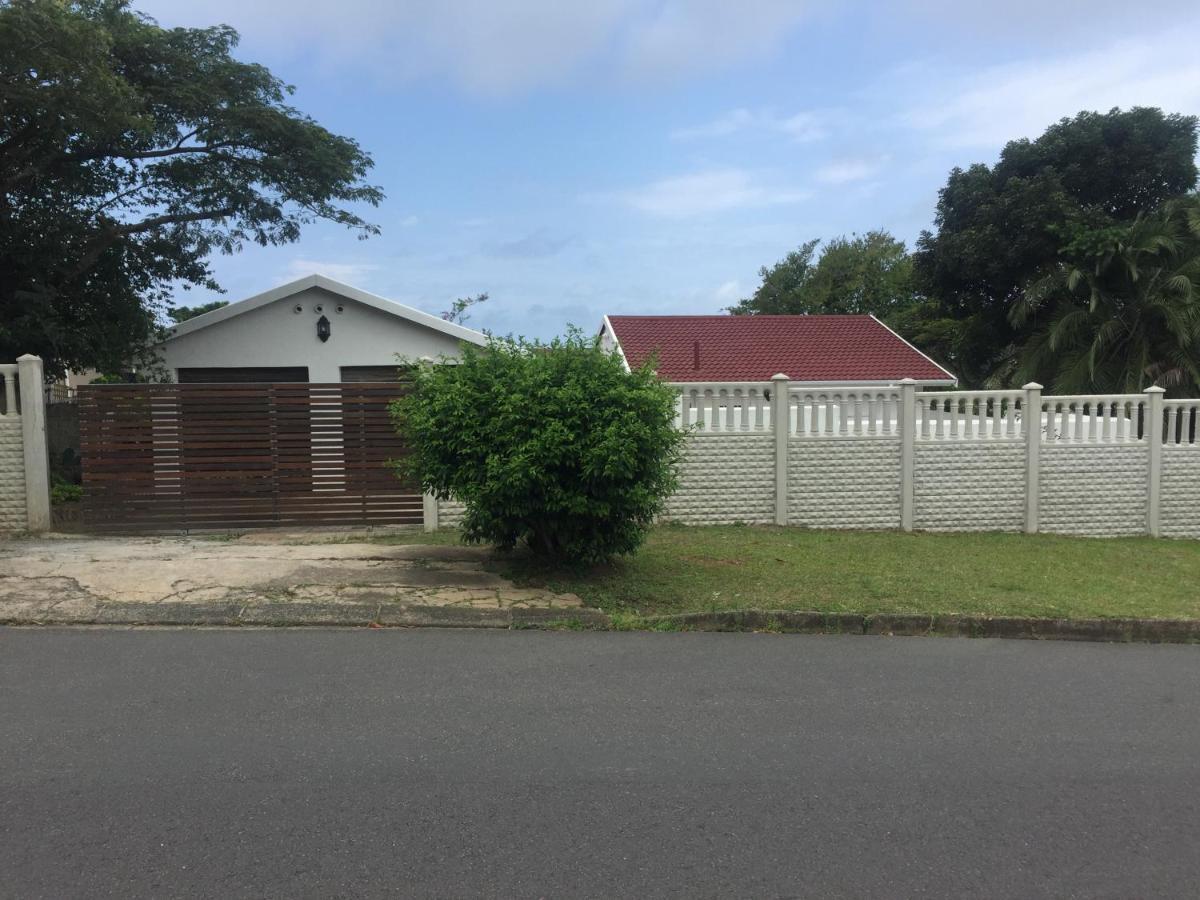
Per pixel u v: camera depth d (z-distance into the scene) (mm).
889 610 7406
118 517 10266
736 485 11586
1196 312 20297
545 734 4715
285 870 3314
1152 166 24172
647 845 3559
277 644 6316
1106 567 9727
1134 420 12141
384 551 9164
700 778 4203
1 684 5324
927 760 4492
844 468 11680
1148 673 6199
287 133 14758
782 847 3570
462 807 3842
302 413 10547
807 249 44875
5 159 12883
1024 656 6582
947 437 11812
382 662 5938
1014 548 10703
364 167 16172
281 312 15000
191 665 5762
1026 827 3789
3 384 10352
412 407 8297
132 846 3461
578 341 8328
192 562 8383
